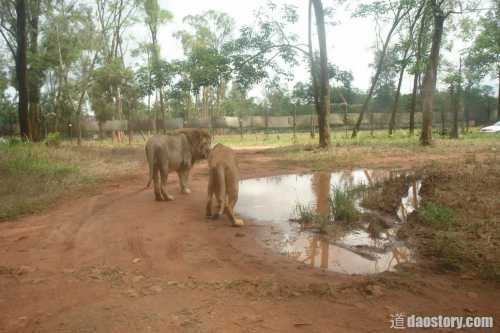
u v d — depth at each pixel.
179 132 8.88
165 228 6.34
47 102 35.56
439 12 18.94
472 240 5.15
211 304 3.66
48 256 5.19
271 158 16.80
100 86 32.50
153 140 8.23
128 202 8.43
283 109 48.22
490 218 5.97
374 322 3.29
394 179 9.70
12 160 12.29
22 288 4.14
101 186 10.59
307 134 36.03
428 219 6.08
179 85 21.53
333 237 5.77
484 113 43.75
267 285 4.04
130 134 28.38
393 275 4.31
